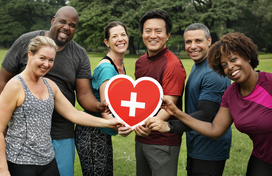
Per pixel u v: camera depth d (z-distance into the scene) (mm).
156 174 2121
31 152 1750
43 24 48625
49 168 1880
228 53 1624
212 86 1957
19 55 2314
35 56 1721
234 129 4820
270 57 25250
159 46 2113
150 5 28750
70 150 2338
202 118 1927
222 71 1785
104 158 2396
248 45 1606
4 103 1653
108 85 2004
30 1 48656
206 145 2049
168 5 29125
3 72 2389
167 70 2035
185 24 28641
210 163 2057
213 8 29312
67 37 2311
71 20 2268
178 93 2023
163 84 2055
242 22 32531
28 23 51000
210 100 1944
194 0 31641
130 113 2000
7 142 1736
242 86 1726
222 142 2047
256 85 1669
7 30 46594
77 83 2463
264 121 1633
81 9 35281
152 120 1859
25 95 1711
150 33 2104
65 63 2312
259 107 1653
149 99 1983
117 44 2479
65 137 2293
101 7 31297
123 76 2000
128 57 27625
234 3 29656
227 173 3150
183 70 2082
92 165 2367
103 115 2381
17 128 1728
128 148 3869
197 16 29641
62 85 2324
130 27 29969
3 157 1636
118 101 2006
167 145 2078
